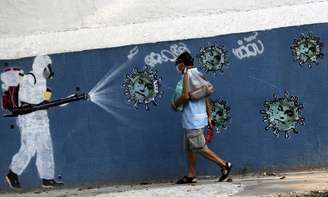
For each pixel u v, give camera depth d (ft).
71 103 28.25
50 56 28.27
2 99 28.48
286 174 26.89
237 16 27.63
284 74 27.37
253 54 27.48
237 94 27.58
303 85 27.37
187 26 27.78
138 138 27.99
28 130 28.43
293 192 22.61
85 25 28.40
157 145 27.91
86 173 28.25
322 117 27.35
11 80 28.45
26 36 28.60
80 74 28.14
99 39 28.14
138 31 28.02
